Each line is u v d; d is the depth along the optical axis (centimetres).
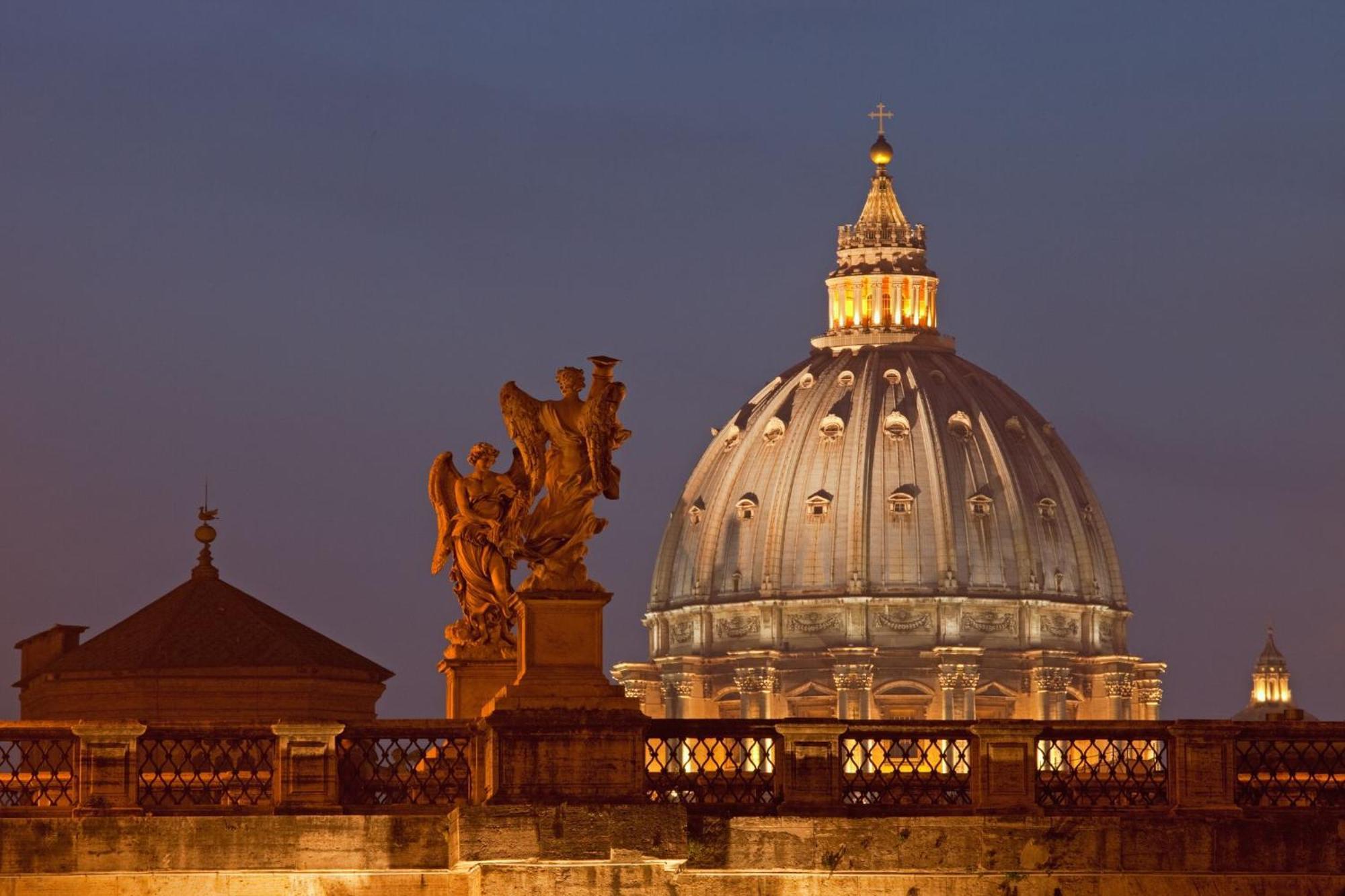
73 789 9462
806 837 9362
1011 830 9431
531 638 9319
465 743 9656
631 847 9181
